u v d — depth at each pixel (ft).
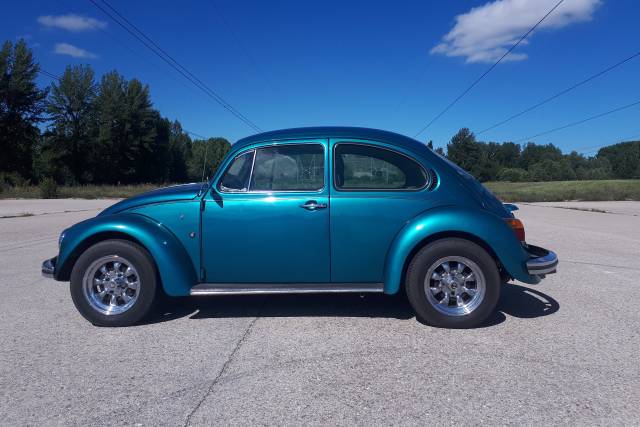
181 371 11.82
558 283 20.70
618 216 56.80
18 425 9.42
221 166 15.34
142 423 9.45
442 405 10.00
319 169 15.17
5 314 16.66
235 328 14.96
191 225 15.16
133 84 220.43
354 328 14.82
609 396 10.33
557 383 10.95
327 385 10.97
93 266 15.02
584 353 12.68
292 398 10.39
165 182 247.29
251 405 10.11
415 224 14.42
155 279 15.07
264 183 15.26
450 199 14.84
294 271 15.11
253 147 15.51
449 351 12.87
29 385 11.14
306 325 15.15
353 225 14.82
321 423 9.37
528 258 14.69
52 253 29.07
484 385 10.88
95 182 218.38
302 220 14.89
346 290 14.65
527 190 128.98
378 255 14.90
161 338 14.12
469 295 14.61
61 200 96.32
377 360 12.33
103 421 9.54
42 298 18.78
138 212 15.51
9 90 178.91
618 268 23.89
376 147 15.23
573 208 73.05
